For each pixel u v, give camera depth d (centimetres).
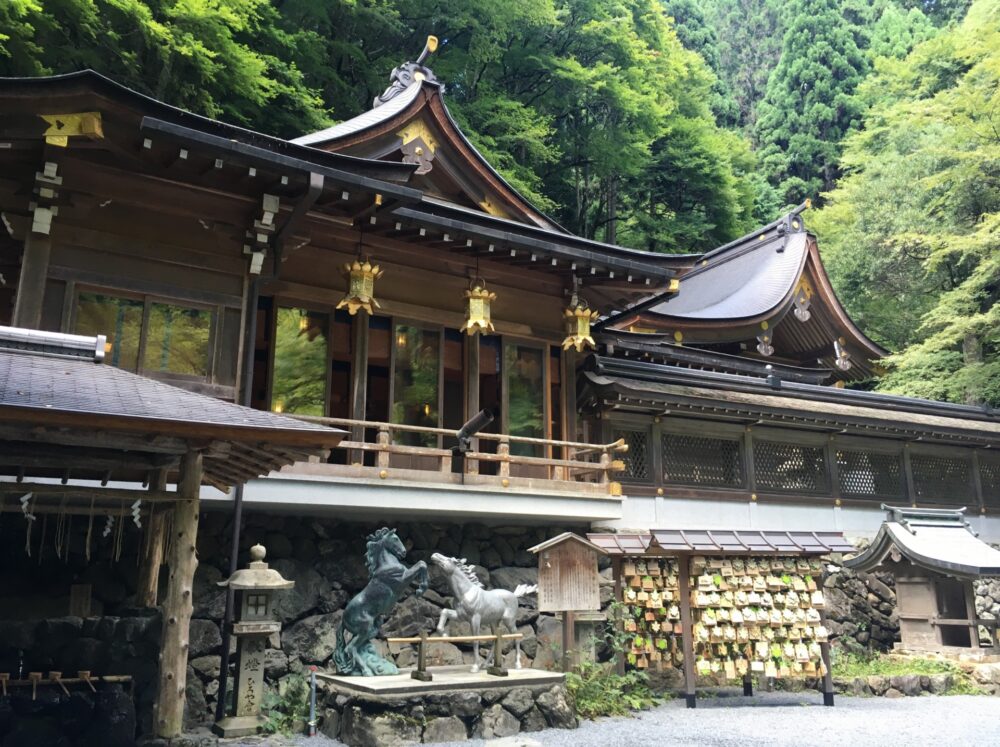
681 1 4975
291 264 1069
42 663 787
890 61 3120
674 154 3347
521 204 1343
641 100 3002
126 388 617
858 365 2272
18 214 845
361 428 1068
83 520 883
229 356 915
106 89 766
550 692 852
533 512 1100
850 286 2800
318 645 948
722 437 1431
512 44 2886
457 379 1197
